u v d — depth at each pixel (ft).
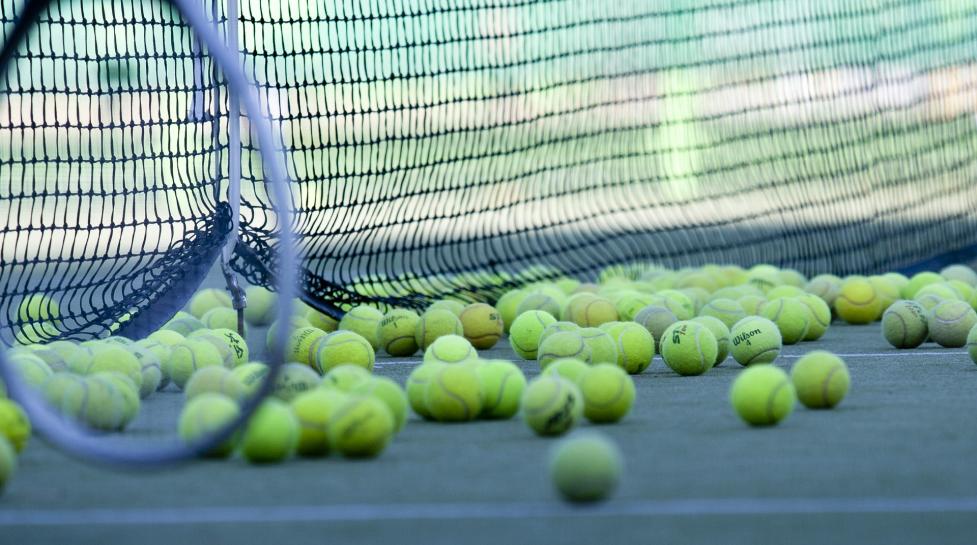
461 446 21.63
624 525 16.17
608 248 58.23
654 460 20.16
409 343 35.81
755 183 64.44
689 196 67.05
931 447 21.03
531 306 38.01
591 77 65.31
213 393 22.72
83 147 92.53
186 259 36.24
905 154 64.59
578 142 69.82
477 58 86.12
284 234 19.48
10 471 18.29
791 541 15.43
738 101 66.64
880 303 43.24
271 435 19.75
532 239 67.15
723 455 20.53
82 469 20.04
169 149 39.04
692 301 40.50
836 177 63.98
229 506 17.47
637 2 65.21
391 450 21.35
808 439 21.86
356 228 43.42
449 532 15.99
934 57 64.34
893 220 59.47
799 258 56.18
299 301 39.93
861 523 16.20
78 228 38.34
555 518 16.60
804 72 64.85
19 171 83.56
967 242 57.62
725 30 65.36
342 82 43.78
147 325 35.29
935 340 35.88
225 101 36.63
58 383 23.04
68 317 36.73
